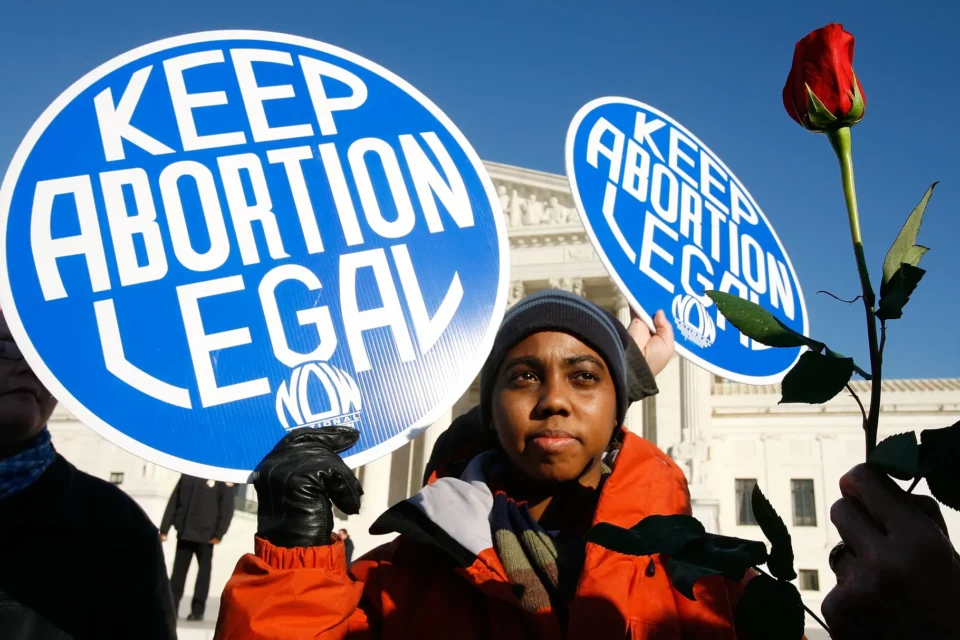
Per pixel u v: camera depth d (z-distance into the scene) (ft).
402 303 6.97
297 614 5.53
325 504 5.86
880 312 4.11
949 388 113.19
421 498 6.39
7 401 7.70
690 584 4.10
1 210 6.44
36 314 6.32
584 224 9.61
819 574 106.63
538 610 5.61
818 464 112.06
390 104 7.57
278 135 7.19
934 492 3.88
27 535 8.20
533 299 6.86
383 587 6.17
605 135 10.24
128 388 6.32
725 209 10.98
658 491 6.29
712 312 10.19
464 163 7.56
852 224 4.49
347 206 7.13
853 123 4.62
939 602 3.78
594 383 6.49
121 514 9.02
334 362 6.70
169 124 7.00
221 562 91.25
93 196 6.66
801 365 4.25
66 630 8.14
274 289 6.77
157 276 6.59
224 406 6.42
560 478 6.30
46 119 6.73
